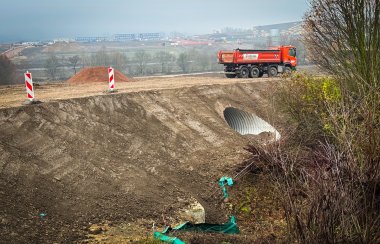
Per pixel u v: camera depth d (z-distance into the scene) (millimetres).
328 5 11680
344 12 11438
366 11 11188
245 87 20750
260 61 28672
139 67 82812
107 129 12586
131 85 20500
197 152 13688
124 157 11680
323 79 12891
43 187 9180
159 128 14078
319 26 12141
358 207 6441
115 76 29172
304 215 6695
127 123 13445
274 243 7824
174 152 13078
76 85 22531
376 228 6387
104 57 81125
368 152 6852
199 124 15727
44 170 9727
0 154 9469
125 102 14469
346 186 6371
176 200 10422
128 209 9461
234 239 8281
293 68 29438
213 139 15031
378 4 10930
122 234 8398
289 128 13461
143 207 9711
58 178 9688
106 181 10258
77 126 11992
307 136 12438
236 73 28516
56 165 10078
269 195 10953
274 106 16016
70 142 11164
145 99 15438
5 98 14641
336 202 6191
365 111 8078
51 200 8898
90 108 13148
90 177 10180
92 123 12500
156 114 14859
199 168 12609
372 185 6602
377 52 11219
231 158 13695
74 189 9555
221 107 18328
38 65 103250
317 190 6414
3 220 7695
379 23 11094
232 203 11047
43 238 7684
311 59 12891
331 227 6070
